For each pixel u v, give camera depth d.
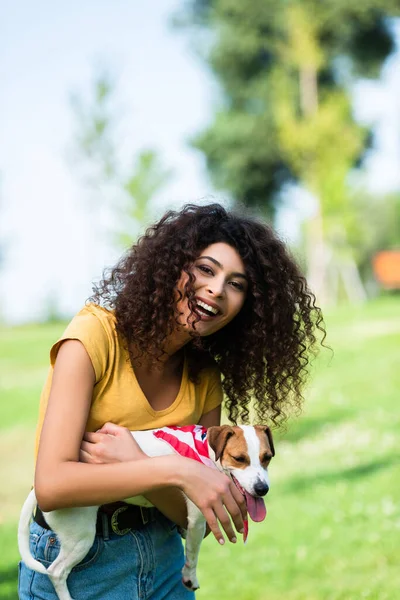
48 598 2.21
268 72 32.69
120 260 2.44
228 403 2.71
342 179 25.06
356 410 9.45
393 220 43.41
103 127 23.19
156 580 2.32
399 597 4.50
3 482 8.02
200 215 2.35
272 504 6.44
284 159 31.14
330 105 25.84
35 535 2.22
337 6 29.86
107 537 2.22
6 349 16.72
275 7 31.34
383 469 7.02
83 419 2.04
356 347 13.37
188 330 2.25
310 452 7.92
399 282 33.53
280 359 2.51
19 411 11.11
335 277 28.23
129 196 22.55
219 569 5.20
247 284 2.33
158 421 2.33
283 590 4.79
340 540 5.48
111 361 2.18
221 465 2.67
